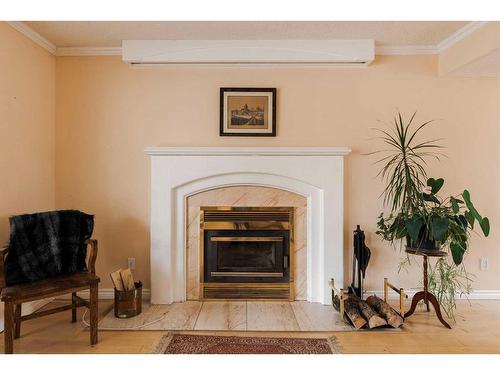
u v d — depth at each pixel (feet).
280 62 9.69
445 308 9.46
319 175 9.72
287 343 7.55
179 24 8.55
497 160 9.98
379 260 10.07
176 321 8.63
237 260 10.31
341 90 9.95
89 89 9.93
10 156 8.21
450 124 9.94
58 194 10.02
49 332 8.00
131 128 9.98
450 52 9.41
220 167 9.70
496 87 9.93
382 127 9.96
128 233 10.08
